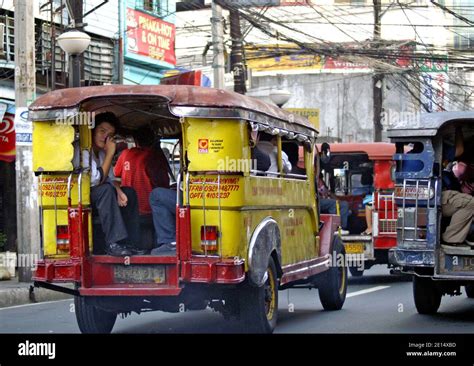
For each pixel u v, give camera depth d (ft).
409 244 34.96
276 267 32.27
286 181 34.65
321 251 40.09
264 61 146.00
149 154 32.35
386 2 142.92
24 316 41.11
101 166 30.53
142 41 82.53
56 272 29.48
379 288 52.49
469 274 34.22
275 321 31.89
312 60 143.23
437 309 39.65
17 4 52.80
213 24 73.46
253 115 30.04
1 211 67.31
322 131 141.18
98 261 29.48
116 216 29.84
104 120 30.81
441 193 35.29
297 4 102.17
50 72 68.44
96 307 31.17
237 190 28.60
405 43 93.35
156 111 31.55
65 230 29.94
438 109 117.08
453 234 35.29
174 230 29.89
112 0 77.71
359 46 100.48
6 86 64.69
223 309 30.78
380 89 102.63
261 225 30.55
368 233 55.11
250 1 91.71
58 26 70.79
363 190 59.21
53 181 30.04
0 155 64.80
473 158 39.68
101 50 76.13
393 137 35.40
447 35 139.03
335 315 39.29
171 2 88.22
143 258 28.99
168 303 29.94
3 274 57.11
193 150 28.76
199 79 85.40
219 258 28.53
